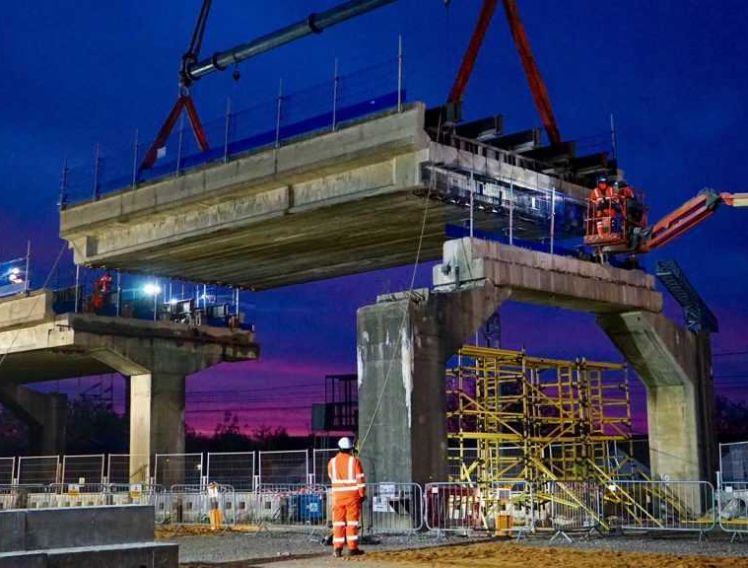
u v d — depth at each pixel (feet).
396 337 98.12
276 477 130.31
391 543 79.41
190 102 174.29
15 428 414.82
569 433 118.11
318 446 250.98
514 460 107.65
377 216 135.23
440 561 64.23
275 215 136.05
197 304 200.34
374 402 99.19
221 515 120.06
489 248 107.45
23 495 150.92
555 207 133.28
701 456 125.39
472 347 104.37
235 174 138.00
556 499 94.38
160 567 50.90
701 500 122.52
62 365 219.82
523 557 66.13
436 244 156.15
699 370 129.18
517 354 108.68
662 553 68.28
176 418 187.83
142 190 153.48
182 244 154.20
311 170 128.16
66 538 49.75
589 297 117.29
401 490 92.07
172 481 180.45
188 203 145.79
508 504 98.27
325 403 223.10
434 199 122.93
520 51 140.15
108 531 51.19
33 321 180.75
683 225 123.65
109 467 166.50
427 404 97.66
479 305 103.86
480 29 130.62
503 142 132.16
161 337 187.62
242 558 69.51
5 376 244.83
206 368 194.29
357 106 124.06
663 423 127.95
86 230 165.27
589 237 123.54
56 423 265.34
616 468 118.32
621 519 101.24
